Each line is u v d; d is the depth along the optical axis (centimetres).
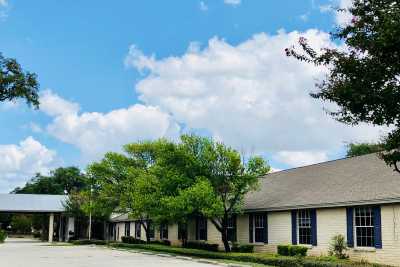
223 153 2952
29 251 3719
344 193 2400
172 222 3438
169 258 2816
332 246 2373
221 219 3100
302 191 2811
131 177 4728
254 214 3048
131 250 3734
